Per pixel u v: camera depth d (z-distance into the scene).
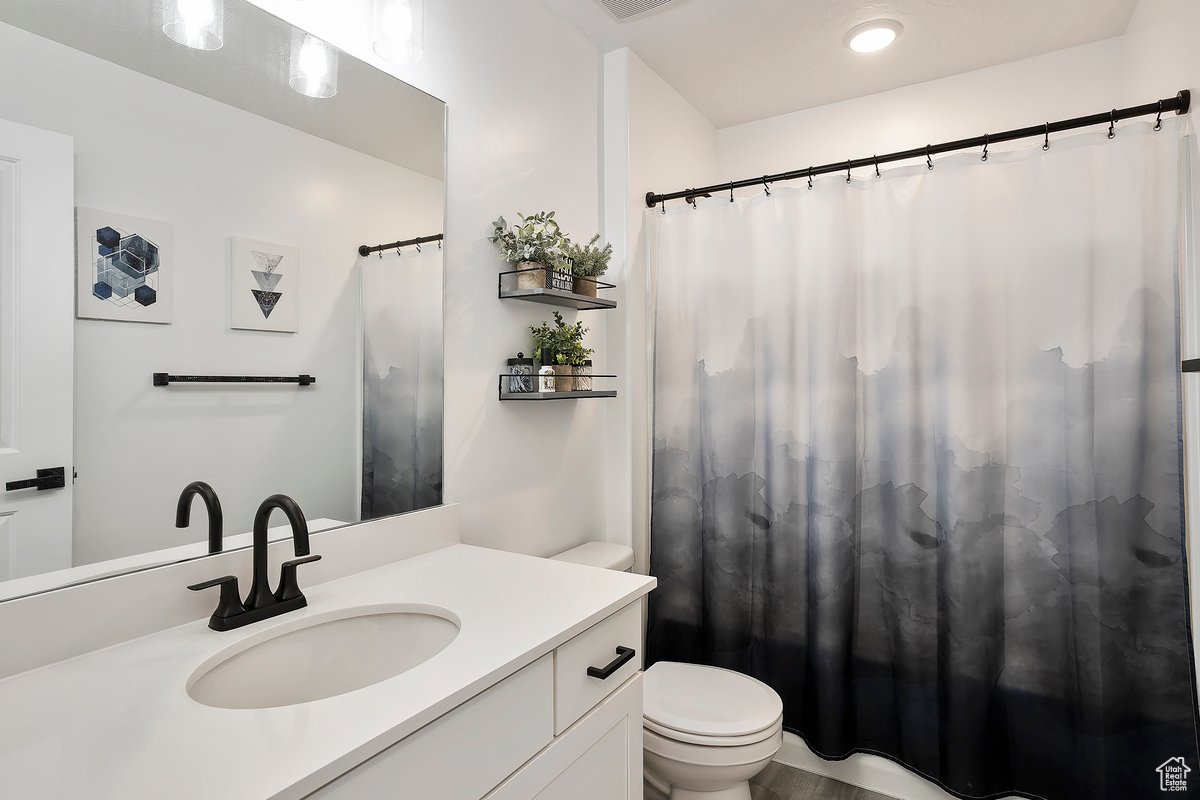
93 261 1.01
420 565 1.45
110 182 1.03
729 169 2.97
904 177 2.03
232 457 1.20
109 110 1.03
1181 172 1.68
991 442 1.90
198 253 1.15
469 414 1.72
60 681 0.89
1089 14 2.11
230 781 0.66
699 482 2.36
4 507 0.92
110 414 1.03
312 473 1.34
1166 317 1.68
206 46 1.16
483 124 1.78
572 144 2.16
